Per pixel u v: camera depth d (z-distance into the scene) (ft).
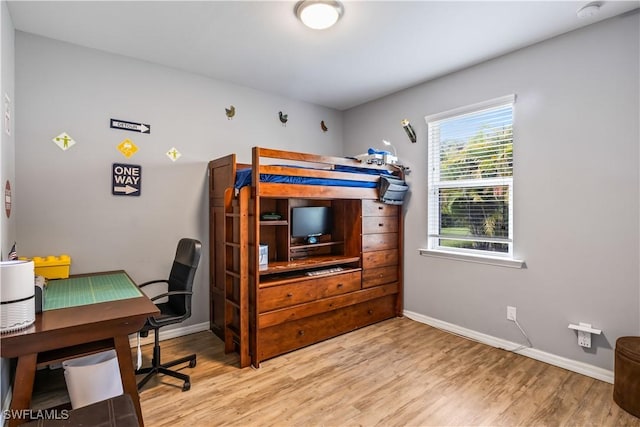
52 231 8.80
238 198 9.12
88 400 6.30
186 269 8.28
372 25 8.02
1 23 6.55
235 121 11.94
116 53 9.61
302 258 11.32
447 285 11.28
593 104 8.08
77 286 7.70
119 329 5.77
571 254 8.48
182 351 9.69
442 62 10.16
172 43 9.02
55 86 8.79
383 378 8.12
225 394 7.43
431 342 10.30
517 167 9.47
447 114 11.07
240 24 8.04
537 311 9.12
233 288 9.61
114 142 9.63
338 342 10.34
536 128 9.07
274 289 9.19
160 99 10.39
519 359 9.12
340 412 6.79
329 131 14.80
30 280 5.30
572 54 8.38
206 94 11.28
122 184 9.77
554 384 7.82
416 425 6.38
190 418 6.59
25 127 8.42
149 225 10.25
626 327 7.67
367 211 11.59
